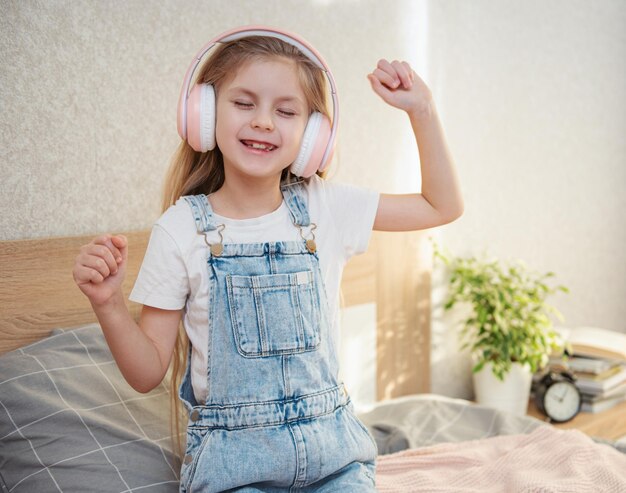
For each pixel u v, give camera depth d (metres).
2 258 1.35
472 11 2.33
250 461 0.97
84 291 0.88
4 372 1.27
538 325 2.24
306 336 1.02
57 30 1.43
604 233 3.07
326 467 1.00
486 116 2.43
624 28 3.05
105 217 1.54
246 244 1.03
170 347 1.02
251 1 1.75
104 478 1.14
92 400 1.28
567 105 2.78
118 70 1.53
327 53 1.92
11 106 1.39
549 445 1.48
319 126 1.01
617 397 2.41
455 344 2.42
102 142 1.52
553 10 2.65
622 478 1.32
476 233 2.45
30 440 1.19
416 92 1.05
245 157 0.98
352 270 2.02
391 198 1.13
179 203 1.05
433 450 1.52
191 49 1.65
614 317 3.17
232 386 0.99
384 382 2.17
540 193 2.70
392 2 2.08
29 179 1.42
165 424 1.30
